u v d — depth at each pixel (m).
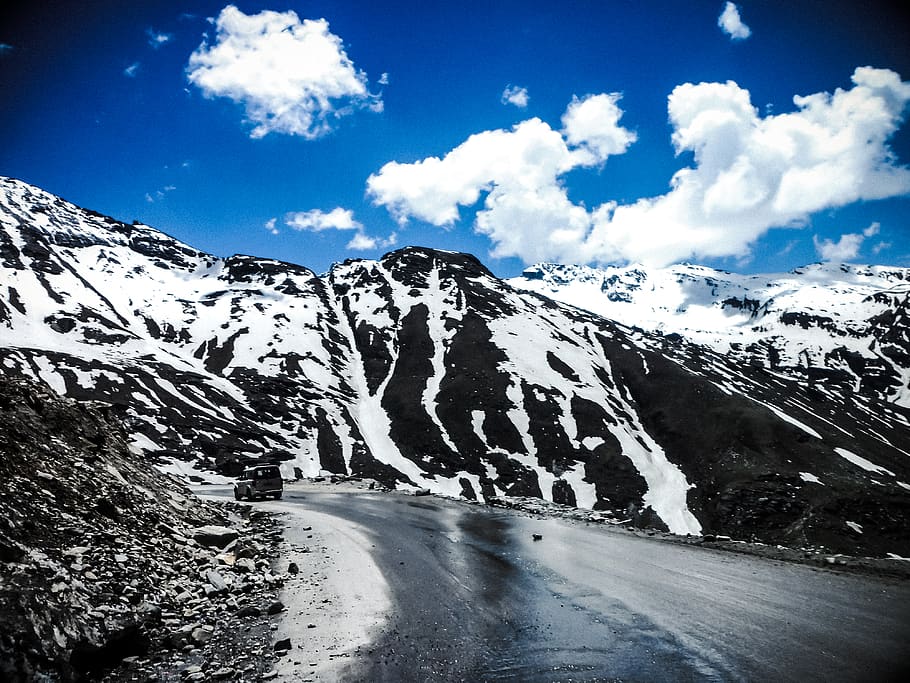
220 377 153.75
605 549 16.44
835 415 183.50
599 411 155.00
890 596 10.54
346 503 31.84
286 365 169.50
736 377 197.50
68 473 13.42
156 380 129.88
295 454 115.44
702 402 157.12
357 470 116.69
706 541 17.36
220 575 12.60
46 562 9.11
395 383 170.88
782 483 118.44
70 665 7.23
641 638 8.94
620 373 182.38
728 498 116.50
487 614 10.59
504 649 8.78
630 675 7.58
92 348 144.62
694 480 129.12
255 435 116.94
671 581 12.29
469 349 185.75
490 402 154.88
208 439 104.12
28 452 12.89
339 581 13.37
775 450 132.50
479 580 13.24
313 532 21.06
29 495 11.20
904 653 7.71
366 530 21.39
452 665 8.18
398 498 34.88
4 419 13.38
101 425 19.00
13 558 8.75
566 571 13.75
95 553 10.55
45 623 7.31
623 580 12.57
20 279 182.38
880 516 108.38
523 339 195.25
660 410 159.38
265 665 8.23
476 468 127.88
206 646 8.99
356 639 9.30
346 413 149.62
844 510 108.88
